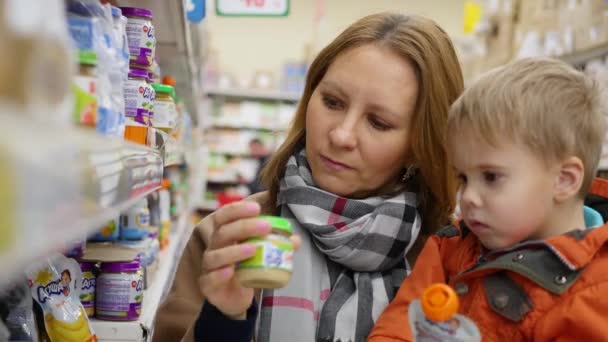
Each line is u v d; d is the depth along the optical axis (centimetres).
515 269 98
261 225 85
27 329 97
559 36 384
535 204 99
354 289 121
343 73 115
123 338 128
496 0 445
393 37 117
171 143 144
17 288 96
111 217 57
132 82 112
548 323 94
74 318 109
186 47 238
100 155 49
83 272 129
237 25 973
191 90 357
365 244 118
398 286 123
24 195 31
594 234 96
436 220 134
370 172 120
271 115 927
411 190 134
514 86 101
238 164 906
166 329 117
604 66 345
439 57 120
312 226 118
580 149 100
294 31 970
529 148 98
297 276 117
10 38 34
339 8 934
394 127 118
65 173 38
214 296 90
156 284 175
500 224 100
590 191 127
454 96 124
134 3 167
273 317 113
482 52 471
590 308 92
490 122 99
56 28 40
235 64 978
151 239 190
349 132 114
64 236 38
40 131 35
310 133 121
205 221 126
